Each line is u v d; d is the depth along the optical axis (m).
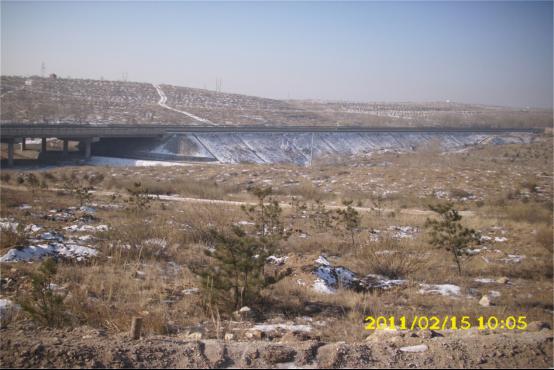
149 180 47.03
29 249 14.78
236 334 8.45
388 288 13.64
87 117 115.69
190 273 13.30
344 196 40.28
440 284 14.56
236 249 10.88
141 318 6.77
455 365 5.73
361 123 172.75
